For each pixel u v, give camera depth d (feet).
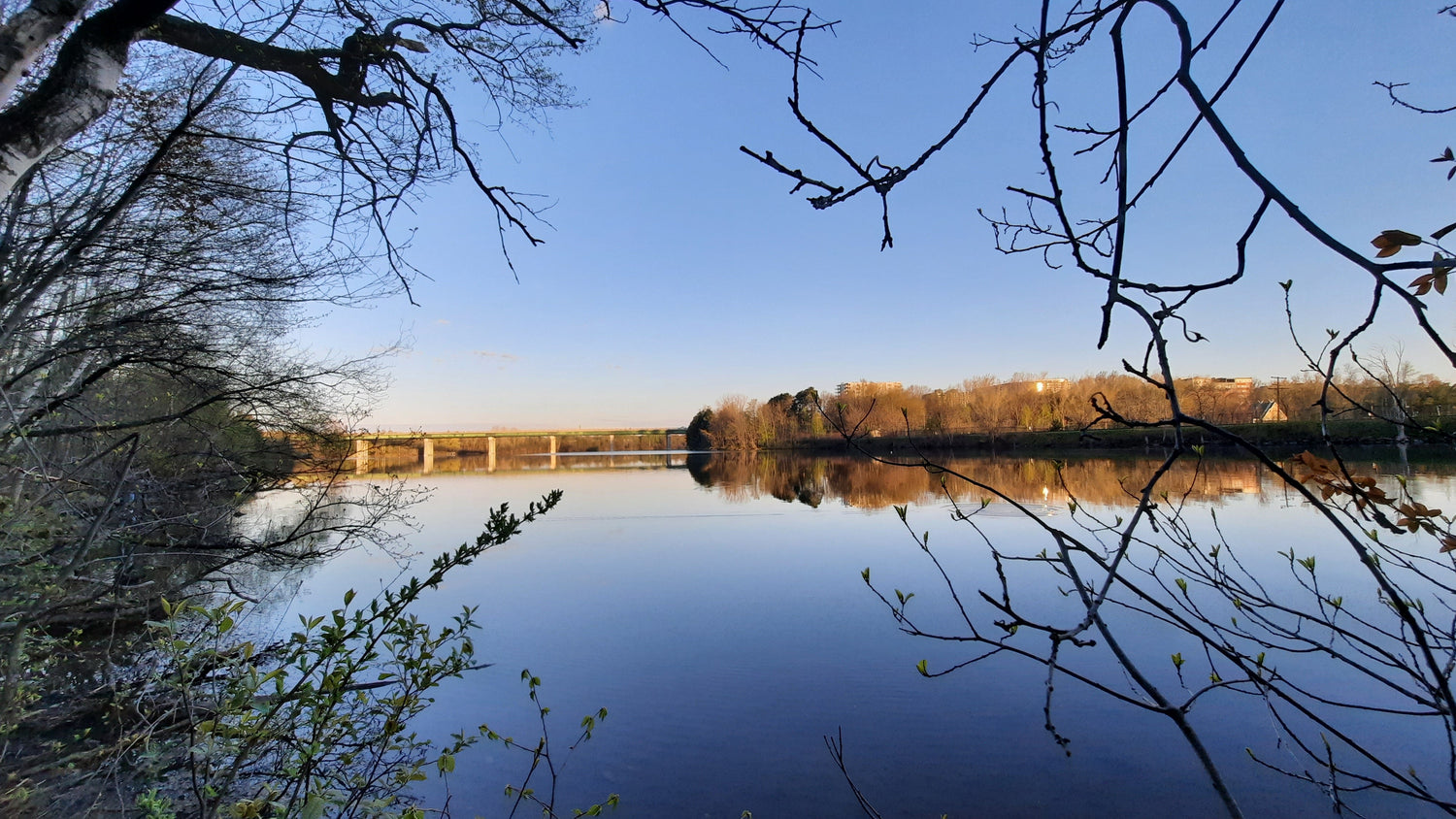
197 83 17.17
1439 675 4.45
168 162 18.51
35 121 7.80
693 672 25.72
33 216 18.48
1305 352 6.09
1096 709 21.68
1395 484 60.49
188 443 25.88
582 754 19.51
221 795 7.45
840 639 29.43
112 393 25.64
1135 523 3.98
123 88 16.97
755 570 44.16
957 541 50.06
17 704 13.99
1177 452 3.91
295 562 25.45
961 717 21.62
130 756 13.74
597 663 26.86
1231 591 7.97
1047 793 17.51
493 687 24.32
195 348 21.39
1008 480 92.79
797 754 19.58
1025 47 4.55
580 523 68.54
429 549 52.60
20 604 13.55
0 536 14.87
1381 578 4.59
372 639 7.98
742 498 93.20
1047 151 4.39
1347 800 16.65
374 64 16.29
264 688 13.60
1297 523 46.93
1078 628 3.93
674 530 63.26
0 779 13.21
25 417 18.10
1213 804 16.72
